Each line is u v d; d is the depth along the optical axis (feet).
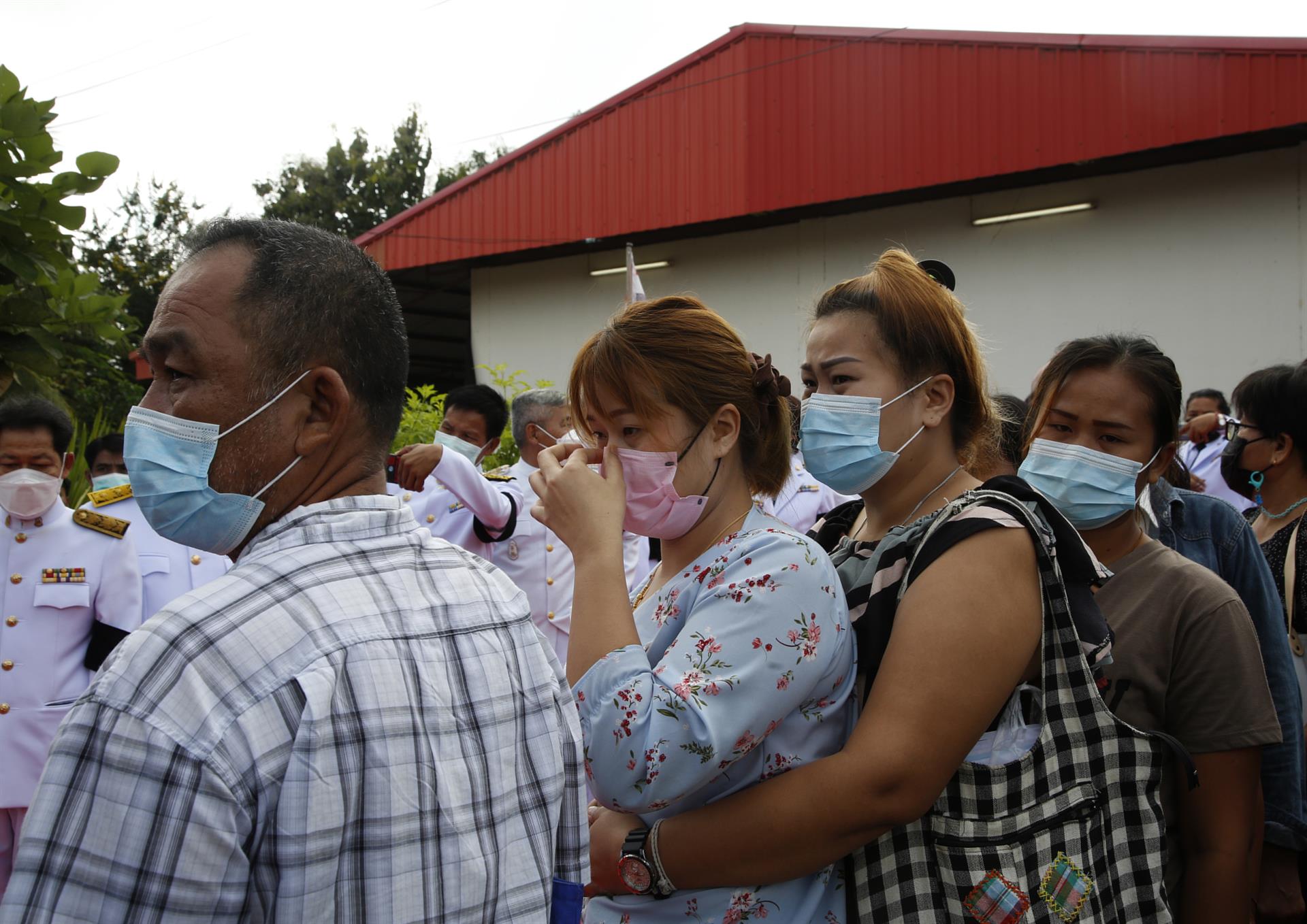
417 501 16.01
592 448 5.84
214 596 3.34
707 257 38.83
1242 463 9.95
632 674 4.78
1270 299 27.89
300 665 3.28
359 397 3.99
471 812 3.58
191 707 3.08
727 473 5.63
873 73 33.58
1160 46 28.35
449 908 3.41
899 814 4.69
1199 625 6.50
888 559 5.35
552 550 15.57
